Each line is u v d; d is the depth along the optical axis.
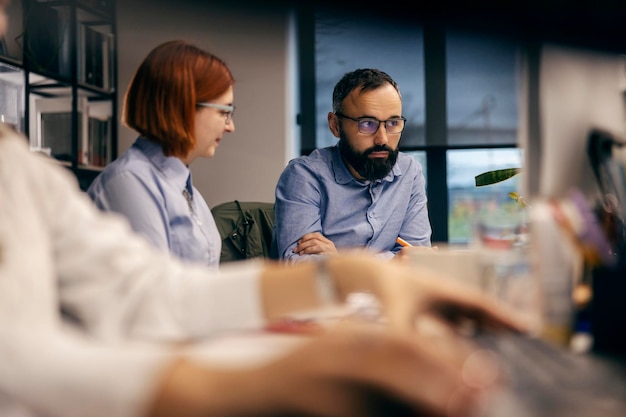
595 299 0.71
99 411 0.28
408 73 5.53
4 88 4.17
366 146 2.57
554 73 1.11
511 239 0.99
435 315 0.66
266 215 2.74
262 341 0.76
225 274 0.79
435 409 0.25
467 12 5.34
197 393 0.27
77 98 4.56
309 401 0.26
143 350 0.31
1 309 0.54
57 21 4.45
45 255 0.63
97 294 0.76
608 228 0.87
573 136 1.05
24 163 0.75
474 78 5.42
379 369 0.26
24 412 0.32
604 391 0.52
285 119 5.37
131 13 5.55
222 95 1.78
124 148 5.34
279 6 5.41
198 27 5.50
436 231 5.38
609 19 4.45
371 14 5.56
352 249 2.64
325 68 5.61
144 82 1.66
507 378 0.56
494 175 2.51
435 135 5.46
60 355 0.31
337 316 0.96
